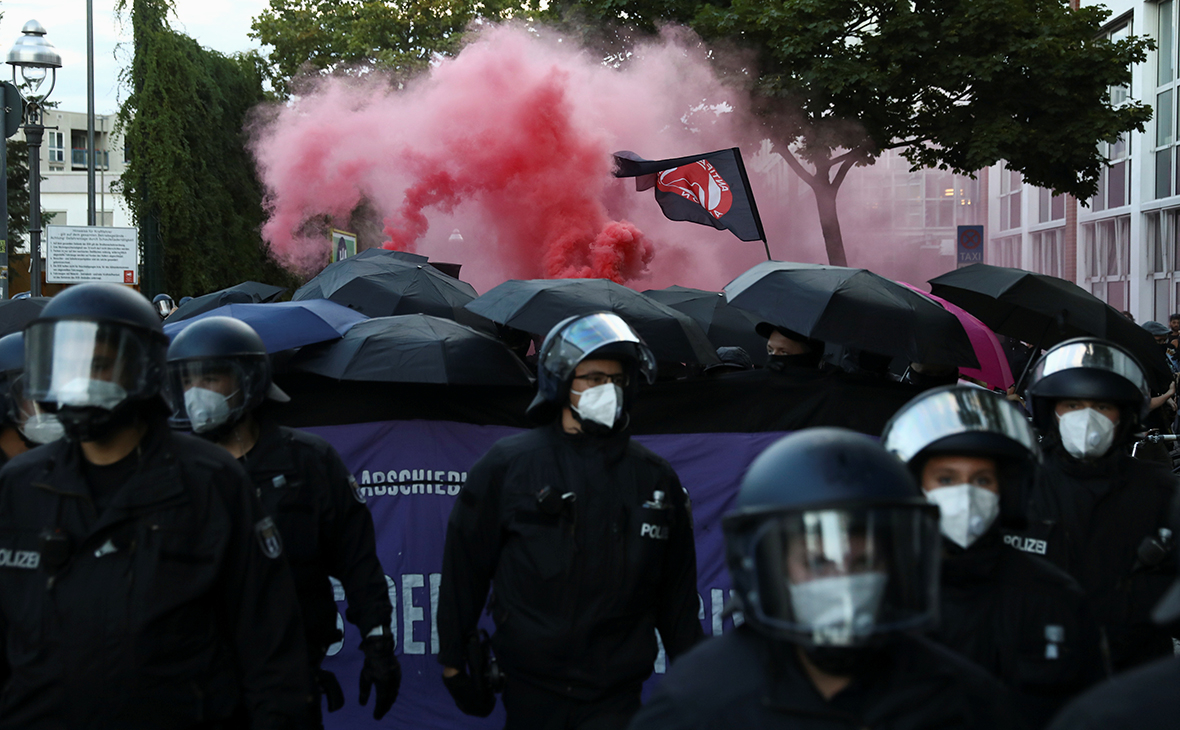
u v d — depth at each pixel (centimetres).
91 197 2123
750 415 501
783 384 501
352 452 495
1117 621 309
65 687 225
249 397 331
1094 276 2492
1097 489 315
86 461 238
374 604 349
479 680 336
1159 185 2153
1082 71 1622
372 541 358
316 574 346
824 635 159
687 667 176
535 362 568
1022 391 523
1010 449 222
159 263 2311
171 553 232
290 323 473
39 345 230
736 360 615
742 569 168
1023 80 1644
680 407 502
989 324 544
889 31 1661
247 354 330
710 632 496
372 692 475
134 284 1412
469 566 337
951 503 223
